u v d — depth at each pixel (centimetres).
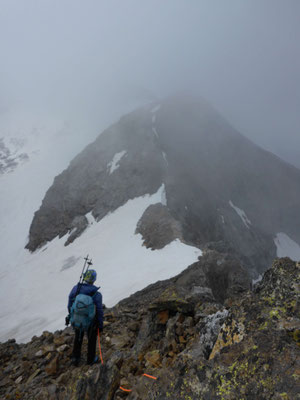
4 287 4966
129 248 3894
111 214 5675
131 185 6106
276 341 230
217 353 270
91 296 570
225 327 293
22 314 3375
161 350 488
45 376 563
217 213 5794
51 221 6900
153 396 264
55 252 5594
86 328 549
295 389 187
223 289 1825
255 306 288
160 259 3009
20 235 7838
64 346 656
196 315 541
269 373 207
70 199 6862
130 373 433
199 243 4138
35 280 4681
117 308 1085
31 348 741
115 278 2906
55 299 3541
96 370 372
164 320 585
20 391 525
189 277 1675
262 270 5906
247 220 6969
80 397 352
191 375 249
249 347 240
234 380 219
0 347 790
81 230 5744
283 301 275
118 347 647
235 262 2042
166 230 3794
